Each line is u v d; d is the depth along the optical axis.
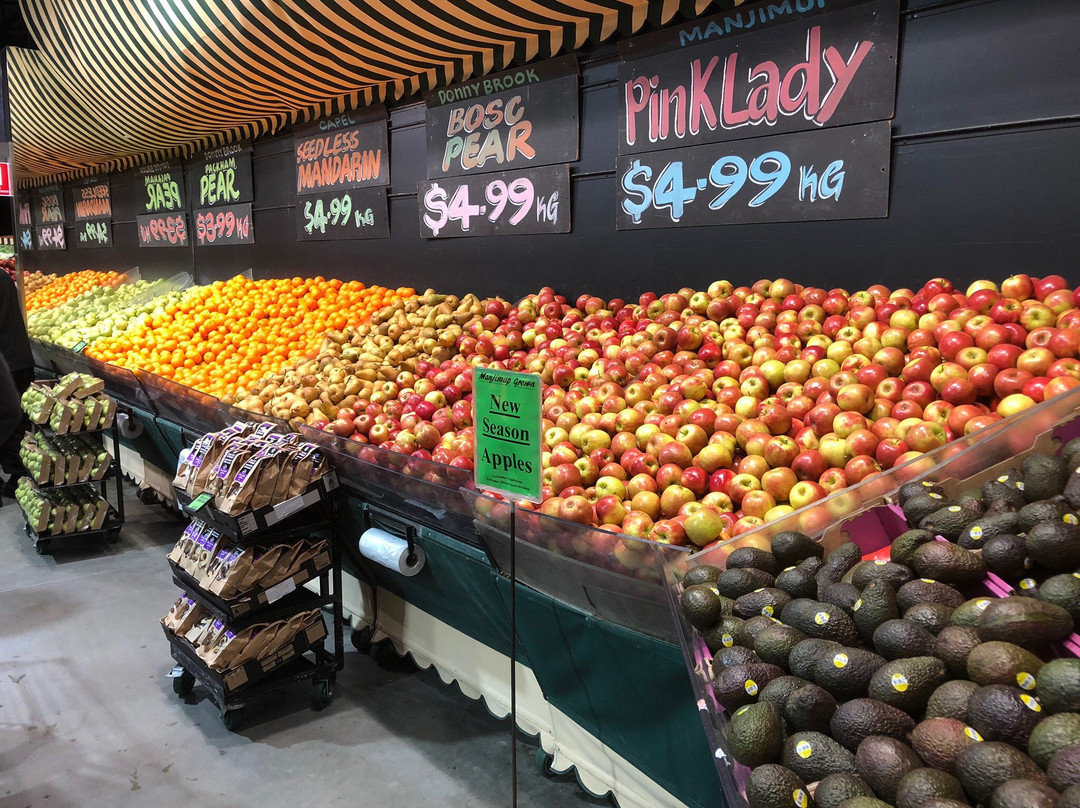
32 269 12.27
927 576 1.37
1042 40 2.43
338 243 5.84
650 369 2.83
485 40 3.99
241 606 2.92
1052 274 2.49
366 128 5.27
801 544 1.65
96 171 9.66
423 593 3.04
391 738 2.93
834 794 1.09
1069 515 1.31
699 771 2.02
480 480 2.06
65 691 3.31
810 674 1.30
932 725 1.11
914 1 2.69
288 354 4.71
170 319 6.07
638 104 3.56
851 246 2.98
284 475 2.93
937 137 2.70
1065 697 1.02
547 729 2.65
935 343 2.40
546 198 4.10
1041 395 2.01
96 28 5.32
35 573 4.56
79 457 4.83
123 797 2.64
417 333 4.09
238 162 6.79
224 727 3.03
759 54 3.09
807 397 2.43
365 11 3.78
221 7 4.18
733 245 3.36
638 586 1.89
